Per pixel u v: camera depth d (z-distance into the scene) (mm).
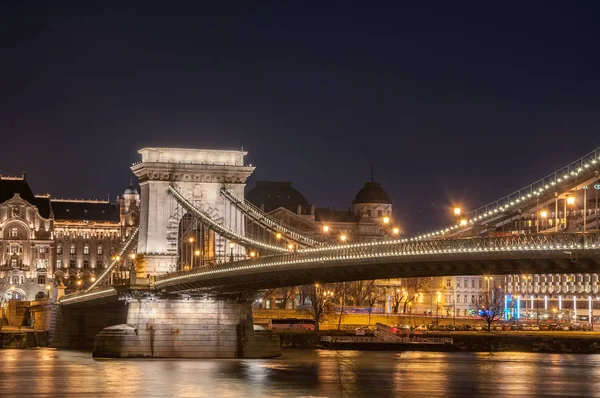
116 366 134500
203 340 145500
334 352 171875
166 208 152500
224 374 125125
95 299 168250
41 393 111250
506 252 86062
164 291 143750
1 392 112500
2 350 185500
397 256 97188
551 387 118812
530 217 98062
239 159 155625
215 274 128750
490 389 116125
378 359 155625
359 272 107875
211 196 153250
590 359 161750
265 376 123688
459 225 99312
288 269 114000
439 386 118125
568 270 86125
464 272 95500
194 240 152625
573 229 97938
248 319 147500
